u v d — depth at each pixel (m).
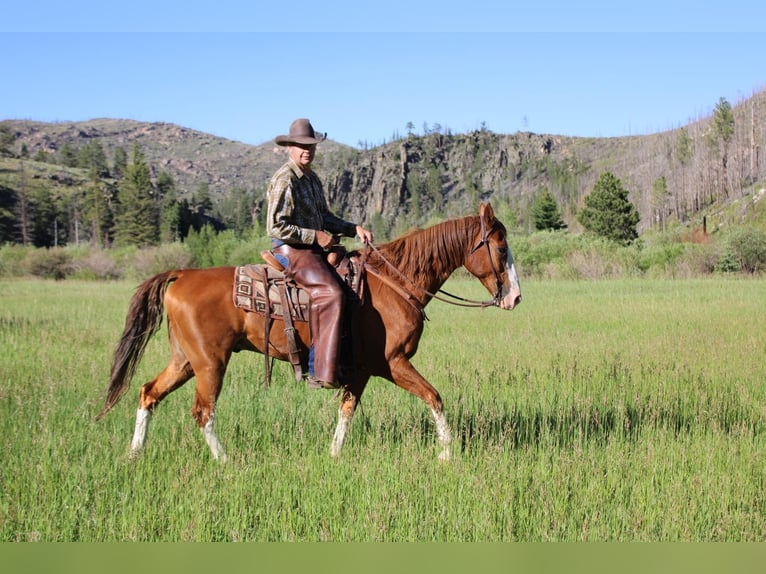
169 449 6.74
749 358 11.59
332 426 7.74
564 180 199.50
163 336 14.08
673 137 161.38
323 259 6.93
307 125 6.90
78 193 149.75
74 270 51.78
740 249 41.62
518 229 62.16
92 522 5.34
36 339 13.38
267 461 6.45
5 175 150.38
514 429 7.48
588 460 6.57
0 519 5.20
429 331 15.61
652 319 17.16
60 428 7.19
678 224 105.62
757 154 114.25
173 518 5.34
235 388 9.20
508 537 5.23
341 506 5.68
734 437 7.50
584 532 5.26
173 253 54.25
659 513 5.61
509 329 15.77
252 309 6.78
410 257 7.25
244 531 5.32
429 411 8.32
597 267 41.94
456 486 5.94
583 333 14.99
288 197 6.80
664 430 7.48
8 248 53.62
